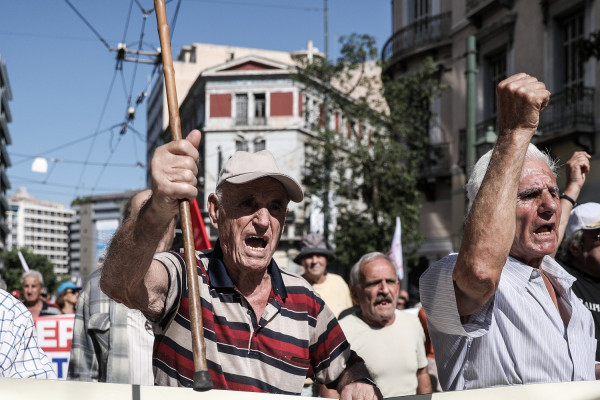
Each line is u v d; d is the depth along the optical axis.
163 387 2.46
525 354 2.69
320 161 22.23
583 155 4.30
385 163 20.81
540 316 2.74
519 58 19.20
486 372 2.69
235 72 52.69
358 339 4.95
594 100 16.62
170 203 2.14
